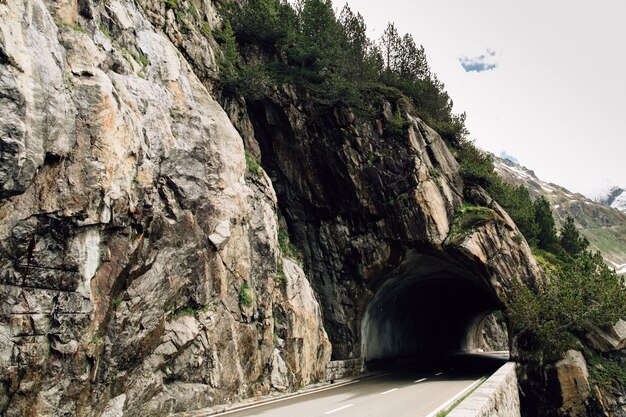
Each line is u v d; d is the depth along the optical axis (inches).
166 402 538.0
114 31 602.9
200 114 697.0
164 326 557.0
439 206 1145.4
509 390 790.5
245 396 671.8
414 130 1172.5
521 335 1155.9
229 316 667.4
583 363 1088.8
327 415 534.0
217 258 659.4
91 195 438.9
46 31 421.7
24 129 365.7
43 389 393.7
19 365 374.3
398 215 1135.6
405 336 1712.6
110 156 464.8
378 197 1143.0
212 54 984.9
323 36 1238.9
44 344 395.9
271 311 774.5
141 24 675.4
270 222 837.2
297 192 1179.9
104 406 462.0
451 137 1437.0
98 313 449.4
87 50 483.5
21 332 379.6
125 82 556.1
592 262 1298.0
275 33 1208.2
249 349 698.8
